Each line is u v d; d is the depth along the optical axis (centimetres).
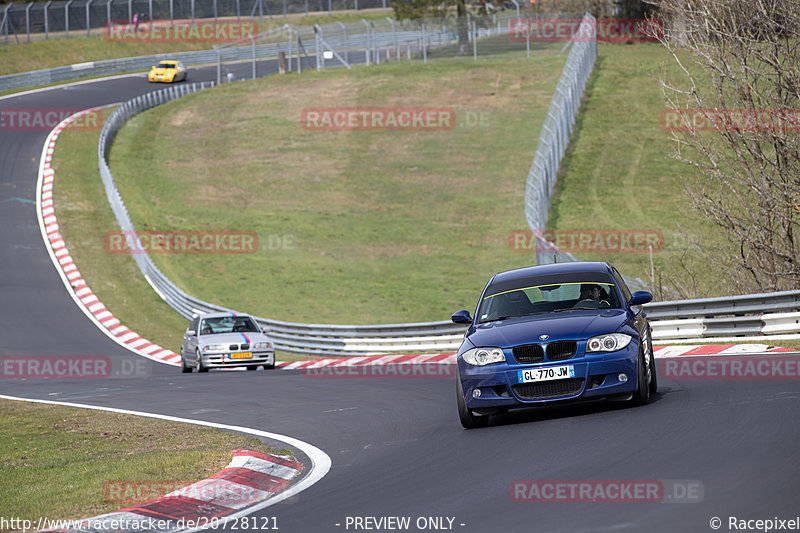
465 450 3272
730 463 2534
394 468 3108
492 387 3647
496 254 15388
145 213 17712
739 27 7088
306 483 3028
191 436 4281
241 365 8525
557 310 3909
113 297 13288
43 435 4772
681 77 13688
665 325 6762
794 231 7231
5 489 3238
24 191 18088
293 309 13012
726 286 7988
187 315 12300
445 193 18850
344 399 5378
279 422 4616
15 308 12631
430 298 13338
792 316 5966
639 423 3312
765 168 7094
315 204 18688
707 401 3641
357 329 9462
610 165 18488
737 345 5609
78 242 15625
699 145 7369
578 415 3709
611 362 3572
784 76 6875
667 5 7506
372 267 15062
